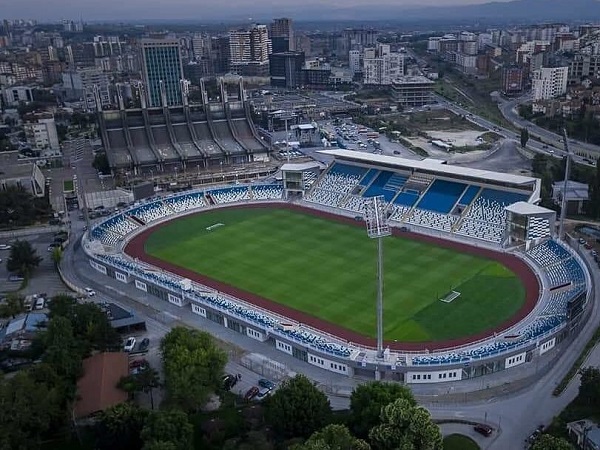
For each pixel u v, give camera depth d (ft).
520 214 624.59
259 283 588.09
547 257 601.62
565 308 481.05
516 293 542.16
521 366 436.76
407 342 464.65
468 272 591.78
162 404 386.93
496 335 467.52
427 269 602.85
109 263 632.38
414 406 335.06
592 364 427.74
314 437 307.17
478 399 398.21
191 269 632.38
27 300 575.79
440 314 508.53
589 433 335.67
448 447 347.77
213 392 405.39
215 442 354.95
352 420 346.74
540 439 303.68
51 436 371.35
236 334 505.25
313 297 551.18
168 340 427.33
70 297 520.83
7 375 447.01
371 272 601.21
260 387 421.59
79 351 431.43
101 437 346.54
